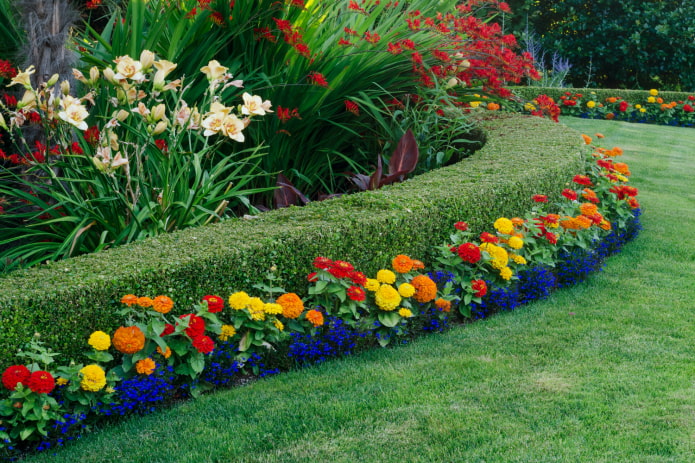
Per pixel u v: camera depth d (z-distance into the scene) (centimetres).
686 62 1466
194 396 302
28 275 295
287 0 521
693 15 1416
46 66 437
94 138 406
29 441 268
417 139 585
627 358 327
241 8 500
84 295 282
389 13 607
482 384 303
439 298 367
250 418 281
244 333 323
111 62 467
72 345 282
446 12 625
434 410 281
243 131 536
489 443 255
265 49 537
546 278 419
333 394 299
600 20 1521
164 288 304
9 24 488
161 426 278
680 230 558
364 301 350
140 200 411
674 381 301
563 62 1543
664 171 790
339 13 604
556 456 246
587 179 483
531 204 457
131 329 282
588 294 421
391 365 328
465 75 618
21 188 482
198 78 507
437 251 403
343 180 602
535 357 331
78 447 266
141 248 330
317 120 561
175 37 478
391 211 382
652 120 1234
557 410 278
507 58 600
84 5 571
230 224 370
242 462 250
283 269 340
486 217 425
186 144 516
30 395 260
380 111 567
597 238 463
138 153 396
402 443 258
